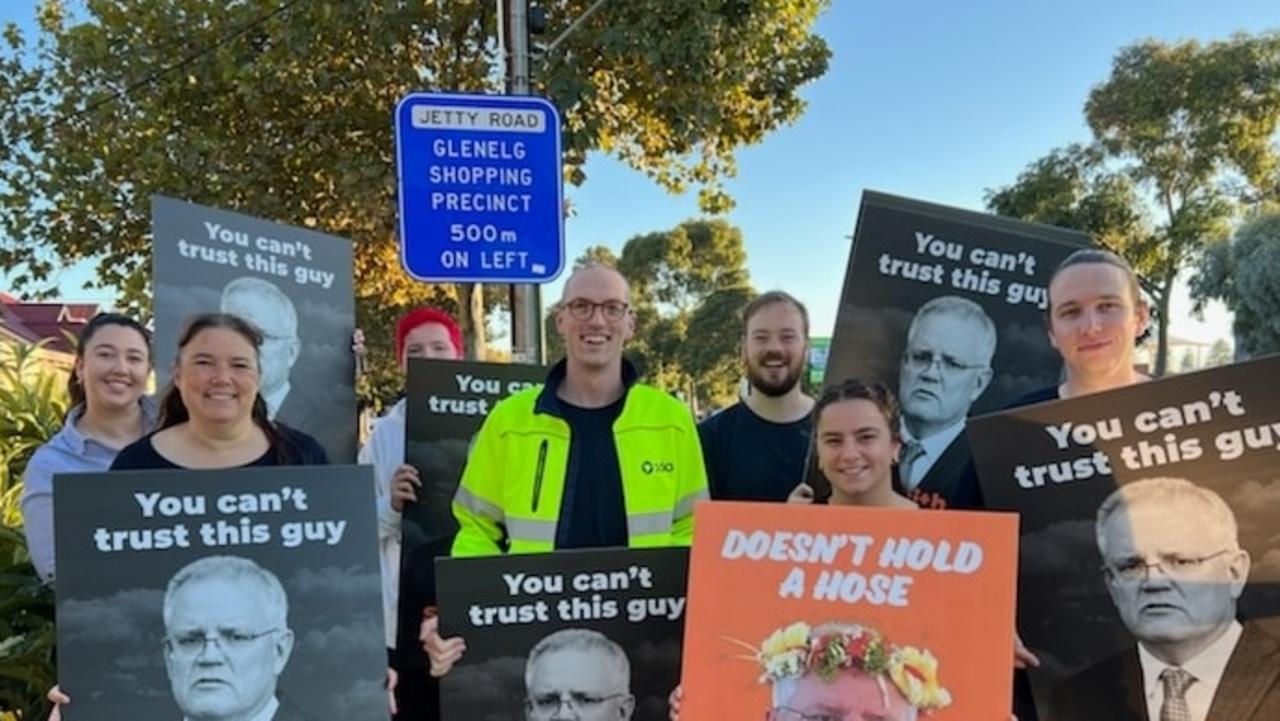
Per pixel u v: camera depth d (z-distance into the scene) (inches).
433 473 151.2
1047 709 98.1
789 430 147.1
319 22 343.3
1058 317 107.9
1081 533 97.6
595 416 124.3
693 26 328.8
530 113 214.5
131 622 95.0
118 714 93.7
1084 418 98.0
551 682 107.0
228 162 368.2
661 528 121.3
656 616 108.6
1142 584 95.5
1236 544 93.8
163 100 370.9
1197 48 1014.4
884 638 93.4
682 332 1979.6
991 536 93.4
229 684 96.1
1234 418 94.3
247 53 362.9
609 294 122.6
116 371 149.6
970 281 121.3
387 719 99.3
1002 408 120.6
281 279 163.6
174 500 97.5
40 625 159.5
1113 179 1043.9
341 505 101.3
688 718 94.9
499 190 213.8
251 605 97.6
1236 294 762.2
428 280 210.7
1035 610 98.7
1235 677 93.4
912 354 121.4
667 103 357.1
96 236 390.6
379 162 364.8
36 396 214.2
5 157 386.0
